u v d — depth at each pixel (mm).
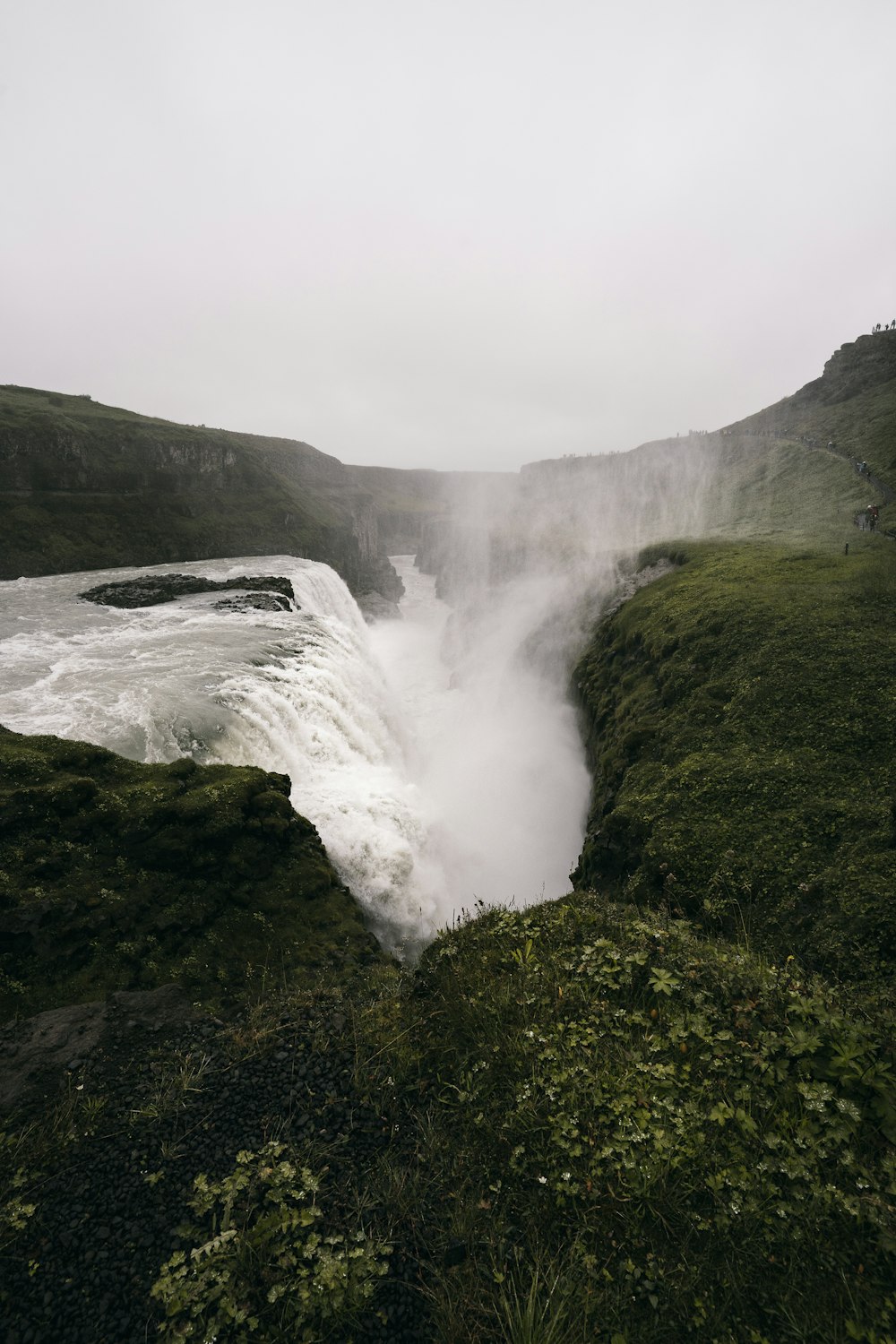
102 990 10781
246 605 42125
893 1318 3697
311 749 24219
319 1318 4520
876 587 27625
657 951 7465
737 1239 4289
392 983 8883
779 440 79688
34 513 79688
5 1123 6941
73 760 15078
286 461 128125
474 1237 4875
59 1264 5176
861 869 14062
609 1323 4082
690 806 18453
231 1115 6500
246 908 13492
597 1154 5059
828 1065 5316
